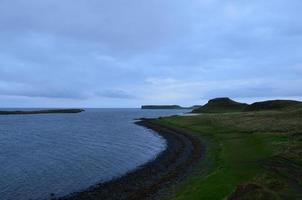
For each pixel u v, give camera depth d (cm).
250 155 4484
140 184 3722
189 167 4400
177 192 3148
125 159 5609
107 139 8825
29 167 4906
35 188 3709
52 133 10731
